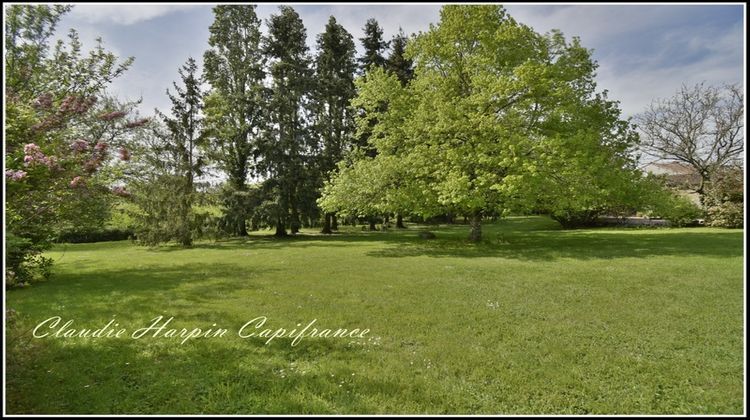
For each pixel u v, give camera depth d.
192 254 15.19
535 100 14.72
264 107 23.73
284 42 24.78
